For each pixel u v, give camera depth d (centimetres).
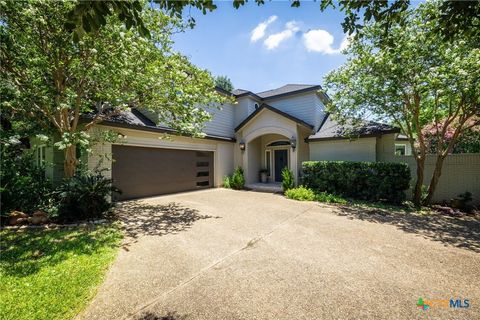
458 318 281
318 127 1506
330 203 993
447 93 760
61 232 564
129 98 739
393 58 817
